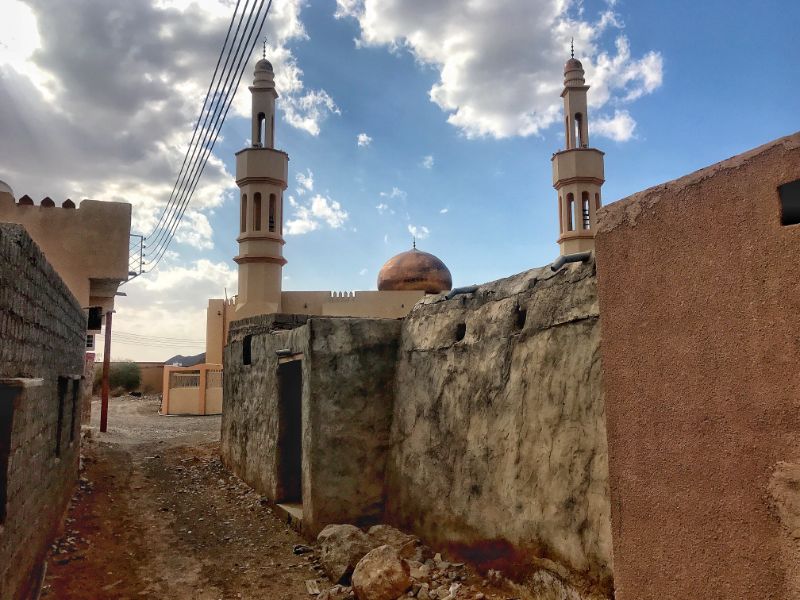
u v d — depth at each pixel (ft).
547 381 15.66
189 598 18.53
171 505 29.81
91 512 26.78
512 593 15.99
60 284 20.59
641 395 9.73
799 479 7.34
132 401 99.35
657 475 9.36
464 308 20.47
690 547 8.75
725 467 8.30
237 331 38.91
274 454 29.37
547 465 15.33
